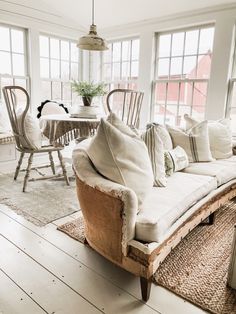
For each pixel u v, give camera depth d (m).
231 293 1.40
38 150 2.82
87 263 1.65
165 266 1.62
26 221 2.16
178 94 4.07
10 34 3.90
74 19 4.49
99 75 5.02
